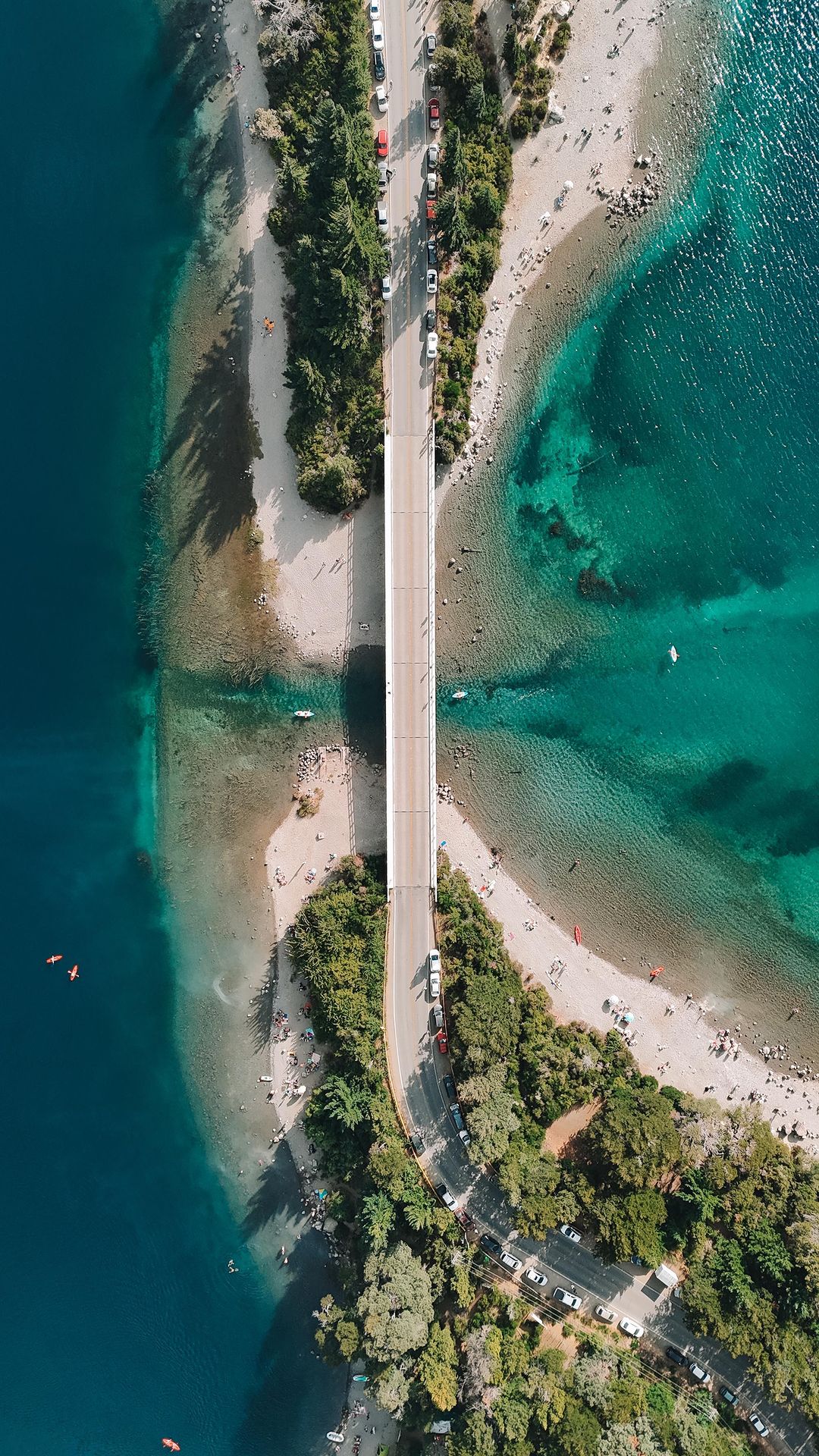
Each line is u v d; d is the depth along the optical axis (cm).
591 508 7325
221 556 7394
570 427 7288
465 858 7325
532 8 6919
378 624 7306
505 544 7300
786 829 7375
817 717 7356
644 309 7269
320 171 6581
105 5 7312
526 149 7125
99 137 7381
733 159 7188
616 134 7138
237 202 7219
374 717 7356
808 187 7238
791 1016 7256
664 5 7075
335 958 6981
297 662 7388
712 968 7294
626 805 7356
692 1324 6475
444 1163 6950
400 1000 7038
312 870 7362
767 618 7375
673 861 7338
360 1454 7181
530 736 7356
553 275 7206
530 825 7338
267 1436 7306
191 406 7369
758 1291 6450
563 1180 6650
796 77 7175
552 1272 6850
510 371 7231
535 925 7294
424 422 7025
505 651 7331
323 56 6762
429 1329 6519
